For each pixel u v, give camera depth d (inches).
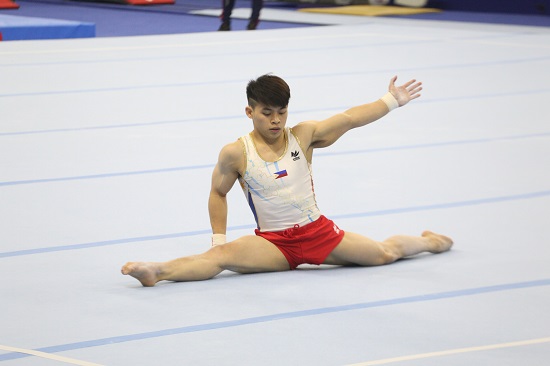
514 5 1740.9
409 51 1197.1
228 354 321.4
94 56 1156.5
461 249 448.5
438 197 543.5
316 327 346.9
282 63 1100.5
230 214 507.8
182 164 628.4
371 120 428.5
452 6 1831.9
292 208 408.8
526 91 911.7
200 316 358.9
